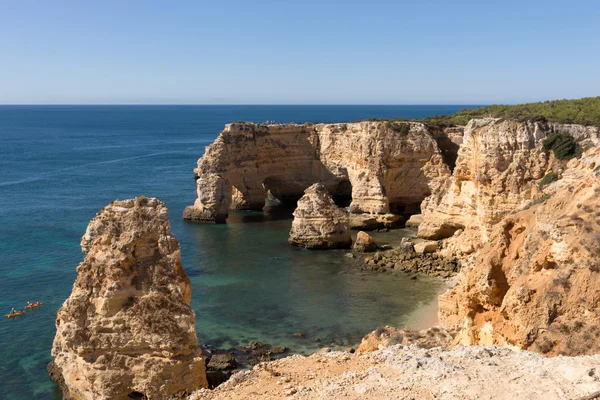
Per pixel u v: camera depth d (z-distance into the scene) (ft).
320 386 61.00
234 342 137.69
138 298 99.40
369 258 211.41
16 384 115.03
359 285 181.47
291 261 211.20
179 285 103.24
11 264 197.06
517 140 199.31
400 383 58.54
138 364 96.89
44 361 125.39
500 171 201.05
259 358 127.03
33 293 169.07
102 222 105.29
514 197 192.95
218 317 154.30
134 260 101.91
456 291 109.60
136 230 102.17
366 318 152.76
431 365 62.75
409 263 202.69
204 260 212.43
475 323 91.35
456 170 227.20
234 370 120.06
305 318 153.28
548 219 85.56
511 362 61.57
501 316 82.84
